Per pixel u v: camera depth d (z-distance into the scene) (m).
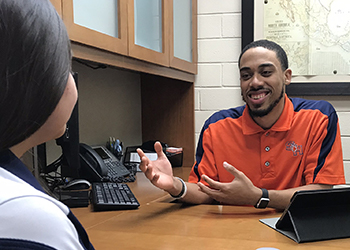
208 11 2.16
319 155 1.22
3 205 0.26
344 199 0.80
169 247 0.69
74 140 1.23
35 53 0.28
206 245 0.71
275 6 2.01
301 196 0.75
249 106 1.26
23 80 0.28
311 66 1.97
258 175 1.27
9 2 0.28
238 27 2.12
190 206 1.05
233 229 0.81
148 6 1.56
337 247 0.71
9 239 0.25
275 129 1.25
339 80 1.95
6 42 0.27
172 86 2.22
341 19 1.93
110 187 1.19
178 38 1.91
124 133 2.13
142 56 1.47
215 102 2.18
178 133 2.22
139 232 0.79
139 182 1.47
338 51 1.94
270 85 1.21
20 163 0.32
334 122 1.29
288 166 1.25
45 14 0.30
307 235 0.74
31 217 0.26
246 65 1.24
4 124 0.29
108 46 1.22
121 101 2.09
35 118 0.30
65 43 0.32
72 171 1.27
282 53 1.27
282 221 0.79
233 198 1.00
